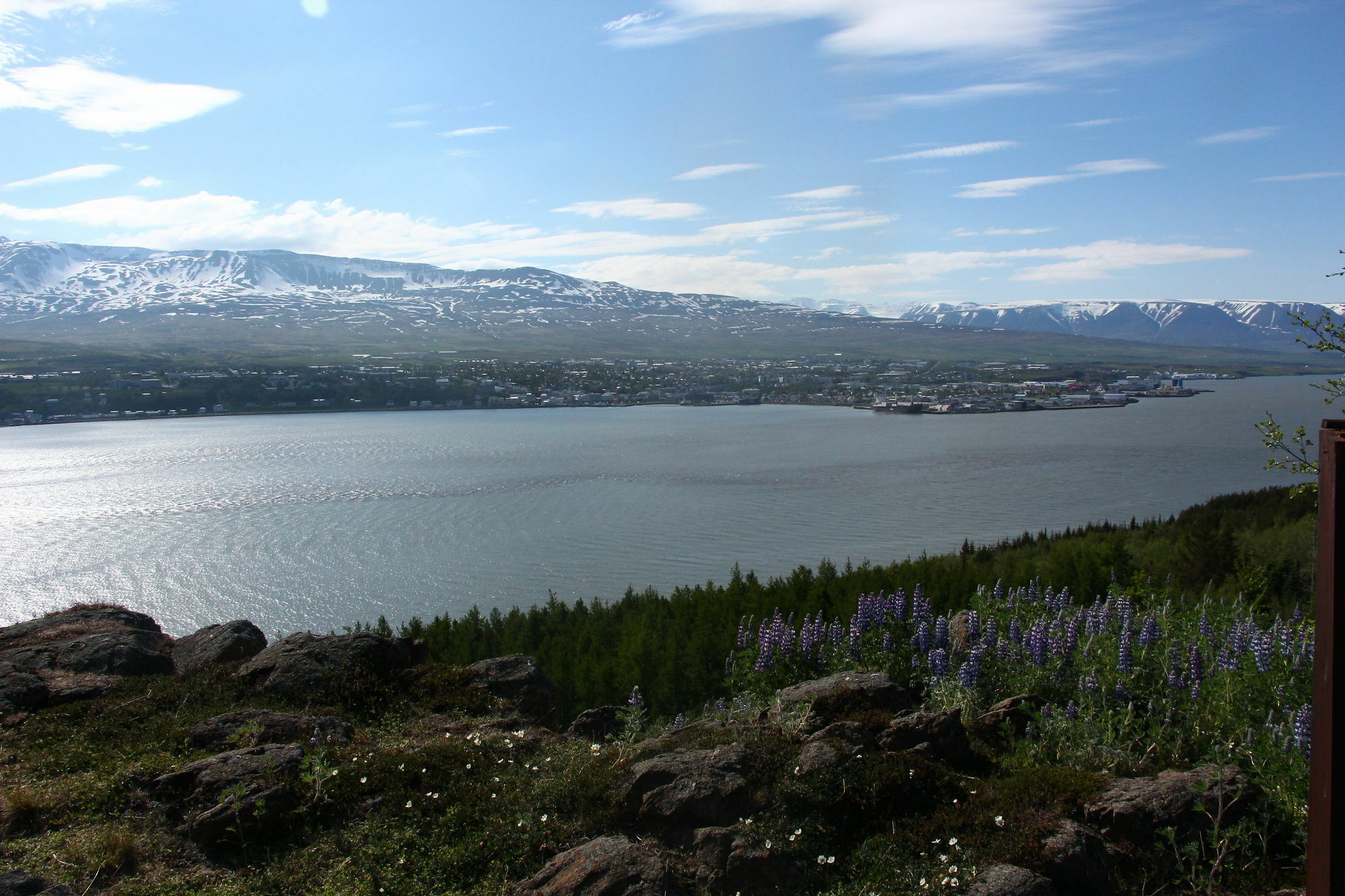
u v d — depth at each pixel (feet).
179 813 29.37
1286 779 27.50
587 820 28.66
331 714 38.83
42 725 36.60
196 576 227.20
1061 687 40.75
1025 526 275.39
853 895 24.66
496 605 200.54
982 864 24.77
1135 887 25.16
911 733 32.60
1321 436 18.21
